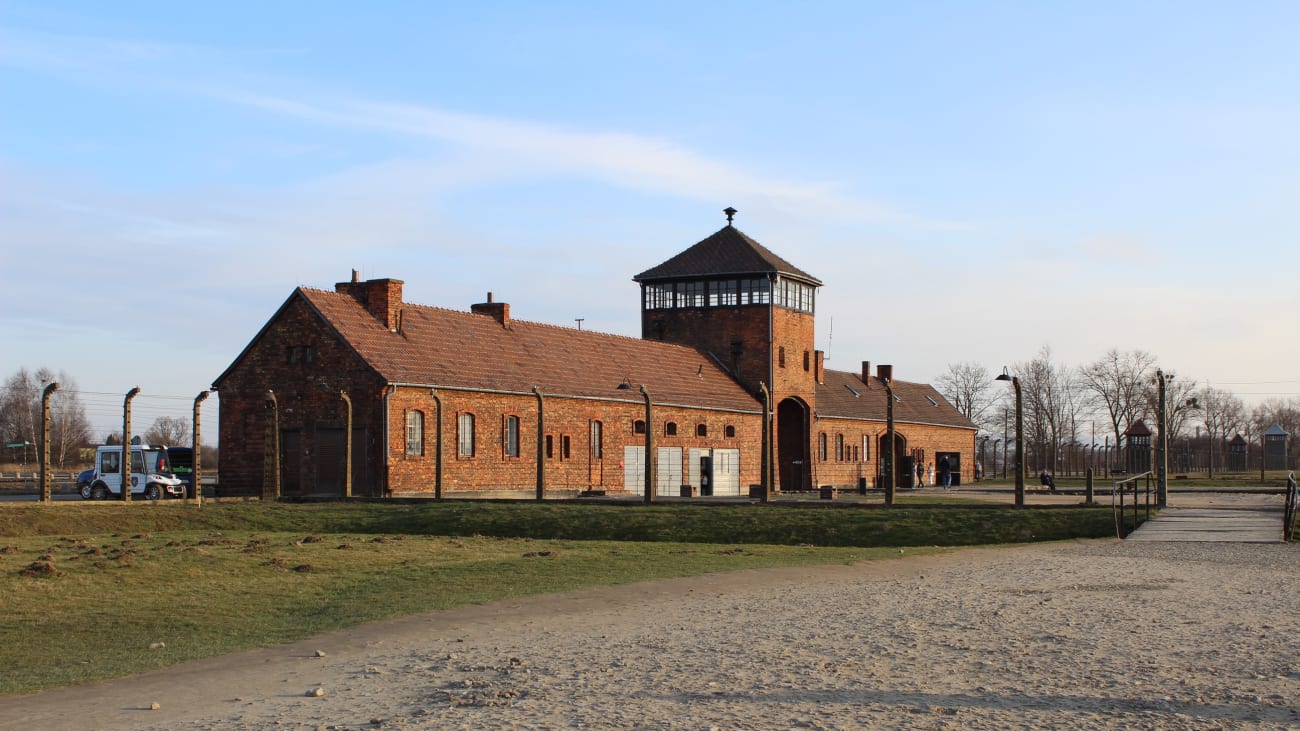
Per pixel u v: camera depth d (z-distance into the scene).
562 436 56.56
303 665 13.70
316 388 48.88
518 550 27.88
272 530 35.69
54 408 126.25
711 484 67.19
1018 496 38.38
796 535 33.06
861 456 85.62
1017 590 19.25
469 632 15.70
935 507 37.41
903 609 17.06
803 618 16.30
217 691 12.30
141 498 55.28
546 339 61.00
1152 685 11.45
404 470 47.59
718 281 72.75
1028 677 11.89
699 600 18.66
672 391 64.56
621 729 9.97
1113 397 109.00
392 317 51.62
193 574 22.53
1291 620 15.57
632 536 33.94
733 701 10.95
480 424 51.53
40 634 16.42
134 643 15.73
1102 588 19.31
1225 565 22.95
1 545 28.22
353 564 24.28
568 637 15.03
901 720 10.13
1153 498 51.91
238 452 50.72
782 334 72.38
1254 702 10.70
